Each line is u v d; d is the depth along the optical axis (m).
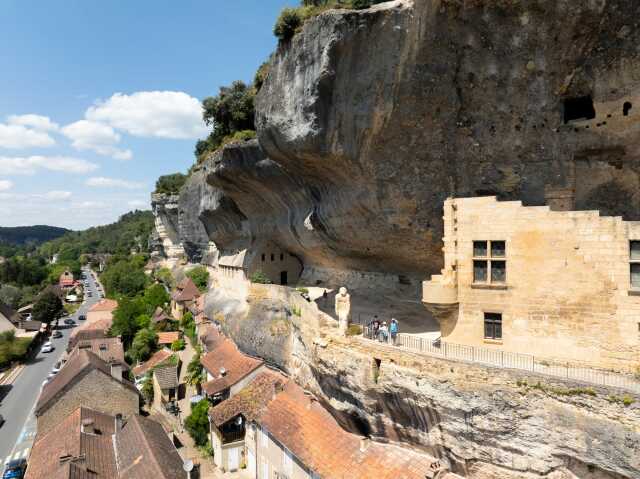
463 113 19.55
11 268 127.81
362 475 18.95
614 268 15.03
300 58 19.84
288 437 23.89
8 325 72.25
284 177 28.80
